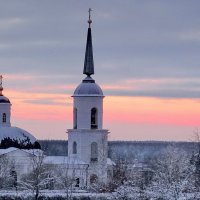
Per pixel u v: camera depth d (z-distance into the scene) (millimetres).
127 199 182750
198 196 171875
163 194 166125
